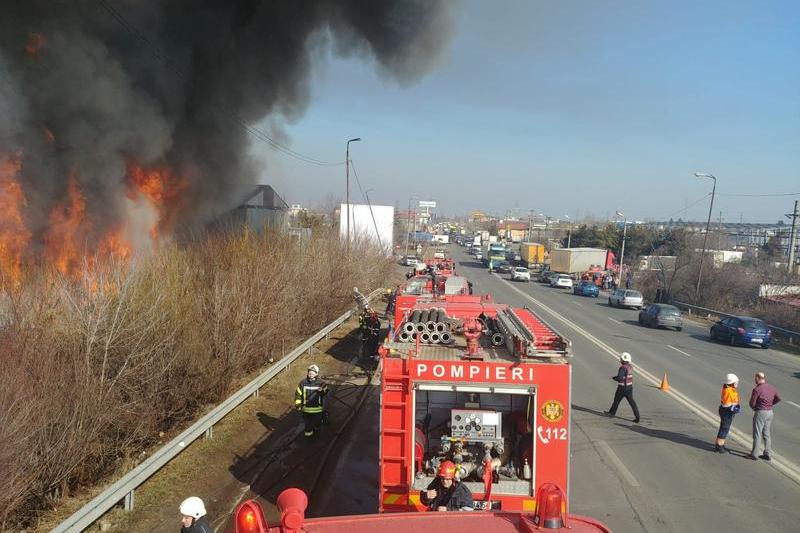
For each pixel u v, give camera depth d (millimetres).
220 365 11617
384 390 5766
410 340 6672
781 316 30578
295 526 3061
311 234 23875
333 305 21734
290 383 14000
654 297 44438
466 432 5801
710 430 11562
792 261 43500
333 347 18828
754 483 8797
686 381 16125
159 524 6902
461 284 17984
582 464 9422
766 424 9852
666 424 11836
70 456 7352
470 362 5695
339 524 3436
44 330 7820
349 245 26875
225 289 12453
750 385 16250
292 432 10531
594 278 56125
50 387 7195
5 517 6359
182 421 10773
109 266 9906
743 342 24422
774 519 7547
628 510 7711
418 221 154375
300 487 8180
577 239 83000
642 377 16359
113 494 6809
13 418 6402
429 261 38562
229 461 9031
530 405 5734
